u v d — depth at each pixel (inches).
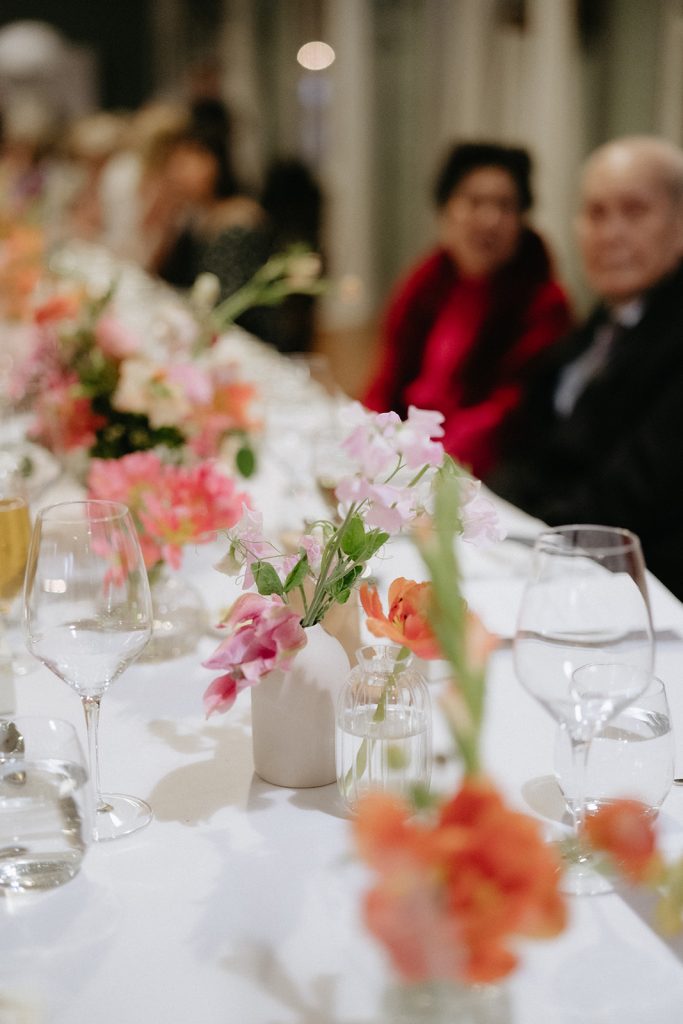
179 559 47.4
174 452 63.6
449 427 114.7
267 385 99.8
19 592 47.9
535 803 37.6
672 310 93.3
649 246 96.9
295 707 38.2
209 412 63.0
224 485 47.3
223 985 29.3
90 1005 28.5
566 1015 28.0
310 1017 28.1
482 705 21.0
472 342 115.8
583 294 217.2
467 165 115.1
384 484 34.5
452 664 21.1
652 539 89.5
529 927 19.9
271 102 364.5
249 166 347.6
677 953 30.3
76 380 62.7
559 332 114.1
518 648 34.7
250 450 64.5
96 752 37.6
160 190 173.9
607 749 35.6
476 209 113.3
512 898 19.5
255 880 33.8
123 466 51.0
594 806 35.6
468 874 19.6
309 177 164.4
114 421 63.2
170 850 35.4
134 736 43.1
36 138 249.3
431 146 287.3
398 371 126.2
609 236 97.7
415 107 297.1
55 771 32.3
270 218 162.4
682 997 28.7
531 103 228.5
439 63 277.0
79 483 74.4
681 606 54.8
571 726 33.9
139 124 193.9
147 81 432.8
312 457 60.1
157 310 70.4
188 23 409.7
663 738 35.5
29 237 93.5
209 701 36.1
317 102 337.7
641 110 199.0
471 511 36.2
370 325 331.3
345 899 32.8
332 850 35.3
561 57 213.8
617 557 33.7
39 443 71.2
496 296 115.0
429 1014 28.0
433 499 35.9
